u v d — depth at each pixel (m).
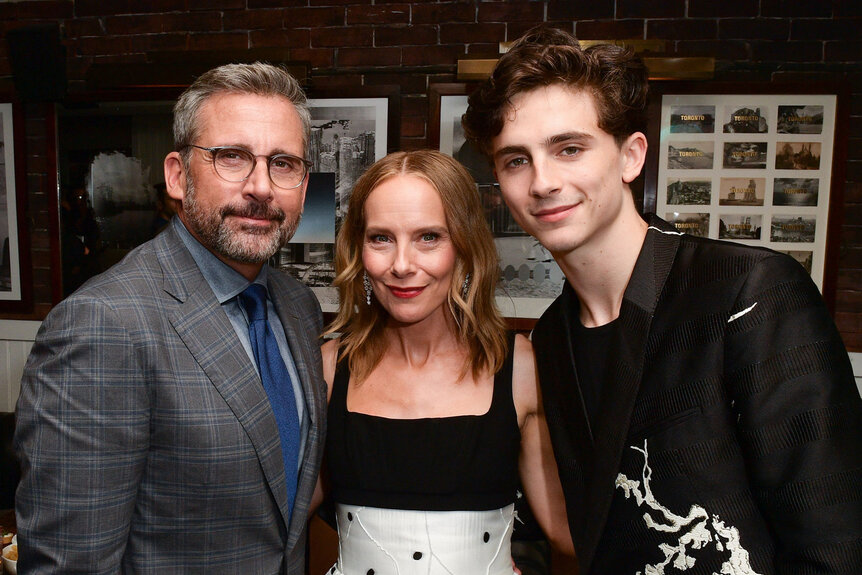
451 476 1.21
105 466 0.94
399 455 1.22
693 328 0.87
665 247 0.96
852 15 2.37
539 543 1.97
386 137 2.58
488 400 1.28
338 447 1.27
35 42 2.67
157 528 1.01
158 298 1.04
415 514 1.20
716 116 2.41
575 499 1.04
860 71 2.37
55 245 2.80
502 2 2.53
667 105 2.42
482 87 0.96
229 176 1.06
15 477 2.36
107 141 2.74
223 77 1.08
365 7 2.60
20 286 2.86
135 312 0.99
